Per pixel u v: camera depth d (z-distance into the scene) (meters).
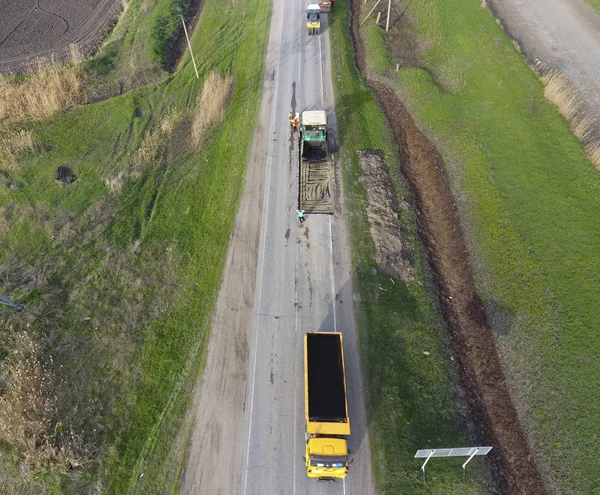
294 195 30.78
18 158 35.03
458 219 30.03
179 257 27.80
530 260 26.03
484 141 33.34
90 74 42.84
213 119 37.03
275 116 36.47
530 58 39.94
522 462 20.20
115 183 32.25
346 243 27.86
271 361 22.97
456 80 39.16
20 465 19.66
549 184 29.25
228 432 20.69
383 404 21.16
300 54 42.31
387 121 36.81
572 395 21.28
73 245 29.03
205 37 47.25
